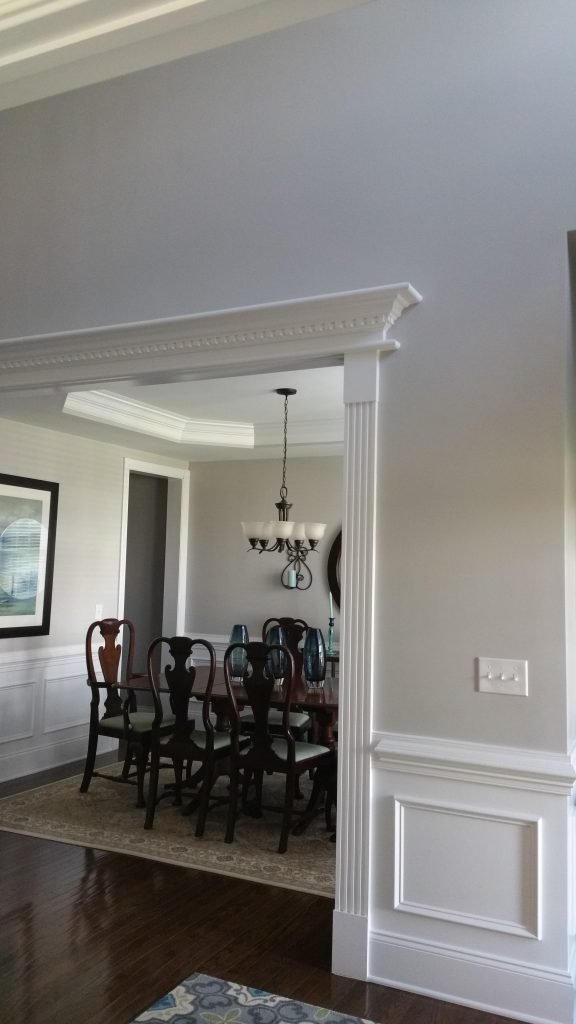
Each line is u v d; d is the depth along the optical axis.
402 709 2.74
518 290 2.67
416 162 2.89
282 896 3.42
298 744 4.34
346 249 3.00
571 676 2.70
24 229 3.83
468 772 2.61
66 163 3.76
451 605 2.70
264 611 6.74
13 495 5.23
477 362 2.72
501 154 2.74
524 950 2.51
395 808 2.72
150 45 2.16
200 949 2.91
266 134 3.23
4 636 5.15
